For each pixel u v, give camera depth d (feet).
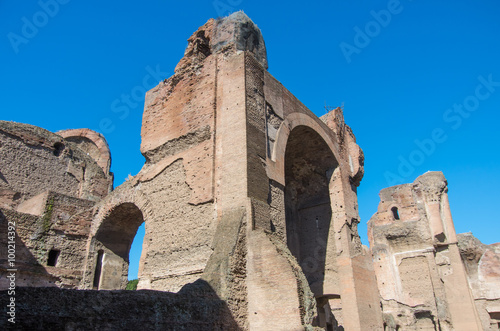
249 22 64.75
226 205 48.88
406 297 108.06
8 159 79.30
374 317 64.95
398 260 113.39
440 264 112.37
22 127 83.41
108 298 30.96
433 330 103.60
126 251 69.77
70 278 61.62
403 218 116.98
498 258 121.19
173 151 58.54
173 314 34.63
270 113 59.41
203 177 52.60
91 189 91.81
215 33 63.93
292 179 79.05
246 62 57.06
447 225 115.14
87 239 65.92
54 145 88.38
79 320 28.40
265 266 43.73
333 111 82.38
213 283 40.65
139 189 60.80
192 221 51.29
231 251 43.42
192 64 62.95
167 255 52.03
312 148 74.18
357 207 76.74
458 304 106.52
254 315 42.60
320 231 74.23
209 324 37.63
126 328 30.73
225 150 52.19
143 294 33.58
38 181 82.89
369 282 68.18
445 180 119.96
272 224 50.85
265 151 54.44
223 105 55.47
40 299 27.35
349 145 83.92
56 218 63.46
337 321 75.92
